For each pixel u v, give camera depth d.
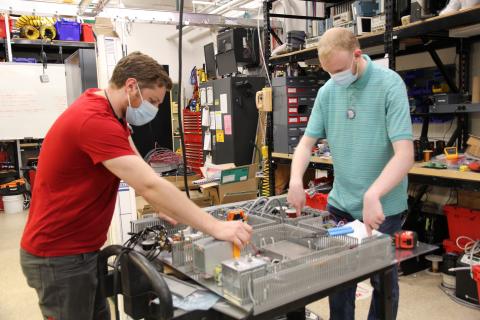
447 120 3.11
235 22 4.39
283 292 0.95
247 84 4.46
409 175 2.48
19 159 5.55
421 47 3.20
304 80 3.46
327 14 3.89
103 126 1.11
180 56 1.42
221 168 3.49
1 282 2.96
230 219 1.40
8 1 3.27
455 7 2.27
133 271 1.00
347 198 1.68
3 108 4.63
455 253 2.59
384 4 2.66
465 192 2.93
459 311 2.25
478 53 2.93
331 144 1.71
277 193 3.69
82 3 2.94
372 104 1.53
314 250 1.15
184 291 0.99
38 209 1.27
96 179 1.23
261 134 4.39
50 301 1.32
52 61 5.84
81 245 1.31
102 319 1.43
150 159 3.46
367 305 2.32
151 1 6.72
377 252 1.16
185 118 5.91
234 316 0.88
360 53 1.50
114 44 2.03
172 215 1.08
